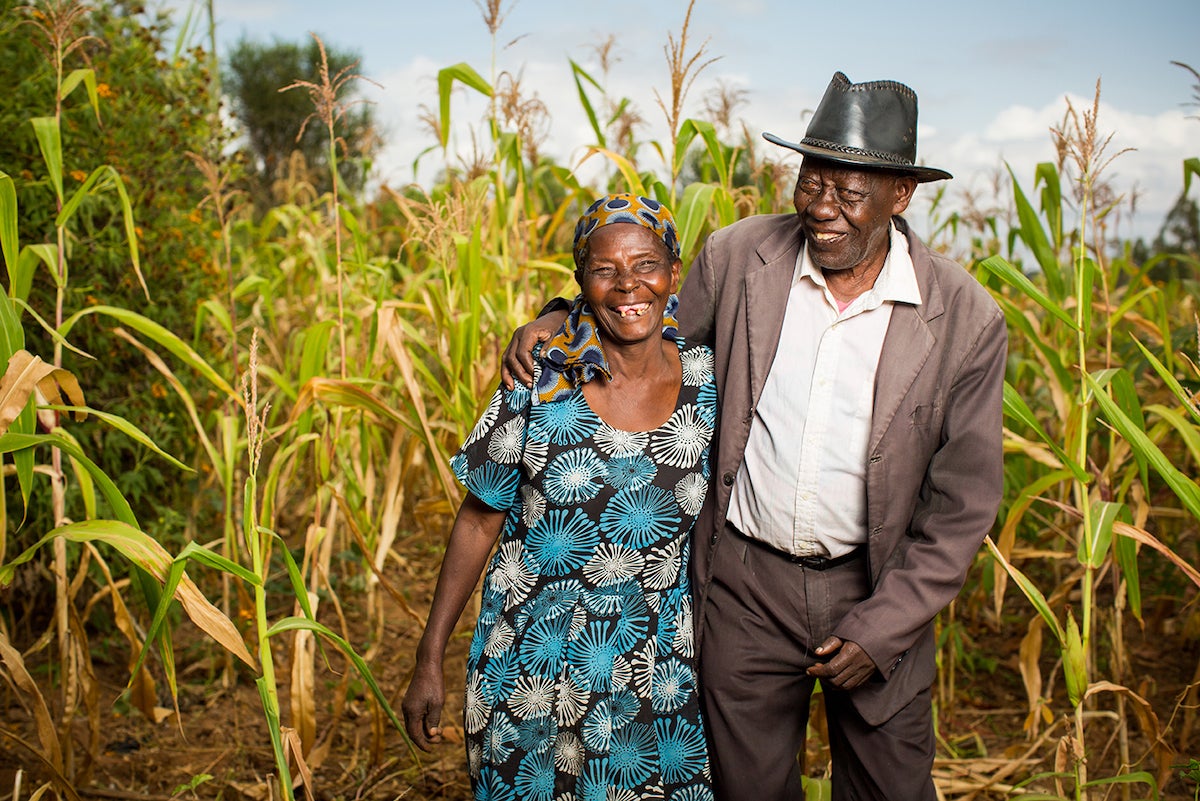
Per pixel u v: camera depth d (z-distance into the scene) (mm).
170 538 3912
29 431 2082
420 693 1985
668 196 2984
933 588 1938
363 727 3404
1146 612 4242
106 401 3787
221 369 4207
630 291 1844
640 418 1945
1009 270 2314
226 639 1922
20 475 2066
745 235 2207
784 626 2135
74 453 1953
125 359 3793
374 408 2758
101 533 1902
